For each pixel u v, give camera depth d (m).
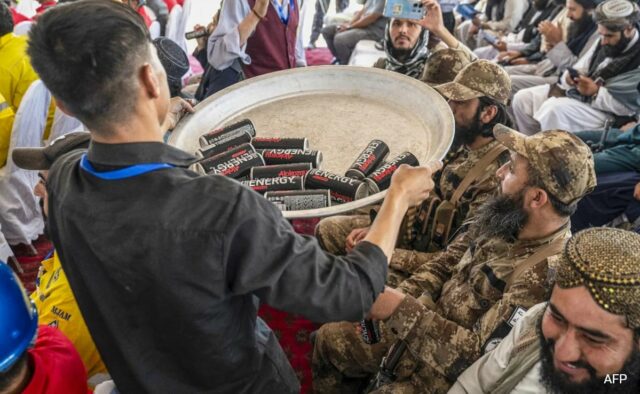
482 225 1.75
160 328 0.97
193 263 0.87
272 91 2.17
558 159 1.54
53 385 1.17
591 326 1.03
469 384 1.36
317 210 1.53
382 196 1.54
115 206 0.88
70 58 0.79
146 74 0.85
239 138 1.85
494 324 1.52
